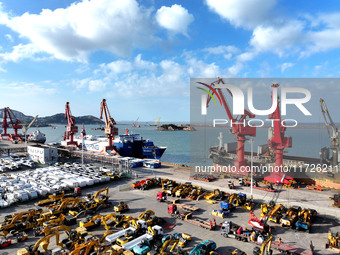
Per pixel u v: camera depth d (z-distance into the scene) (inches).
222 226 1115.3
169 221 1284.4
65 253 905.5
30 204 1565.0
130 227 1101.1
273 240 1069.1
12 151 3932.1
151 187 1980.8
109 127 3659.0
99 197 1520.7
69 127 4343.0
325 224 1262.3
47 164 2989.7
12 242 1047.6
